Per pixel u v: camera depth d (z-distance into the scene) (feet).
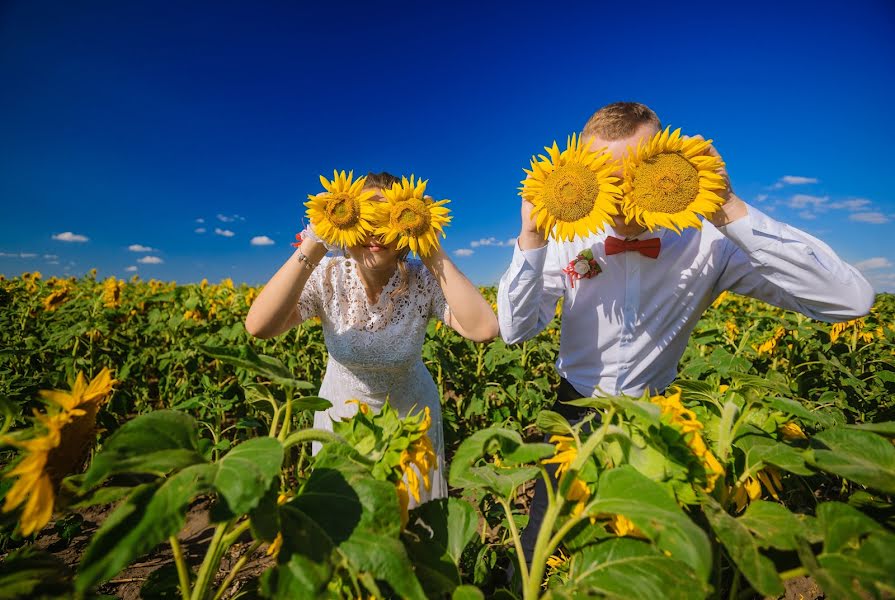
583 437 4.28
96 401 3.64
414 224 6.42
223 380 16.37
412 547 4.10
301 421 12.59
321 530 3.29
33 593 3.23
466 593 3.61
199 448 3.50
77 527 9.99
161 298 23.15
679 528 2.99
